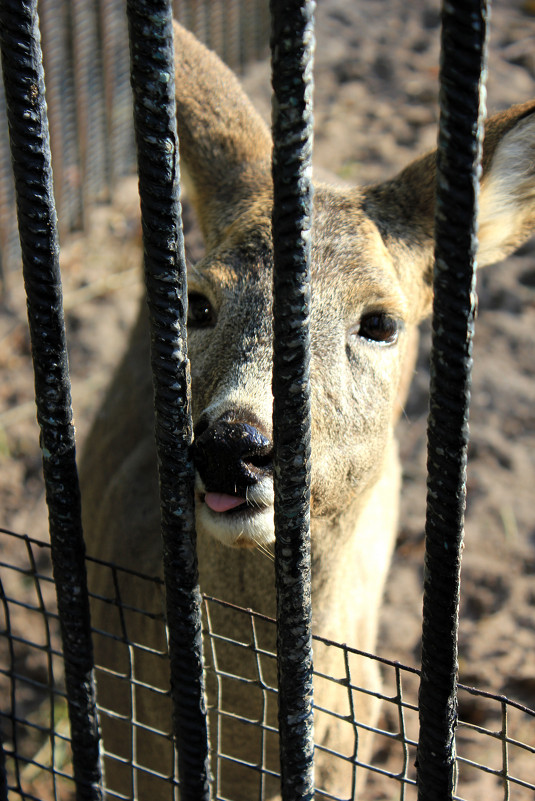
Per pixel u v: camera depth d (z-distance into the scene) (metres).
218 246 0.74
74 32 1.62
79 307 1.54
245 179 0.83
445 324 0.42
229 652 0.73
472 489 1.30
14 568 0.56
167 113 0.43
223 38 2.12
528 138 0.78
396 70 2.13
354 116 1.97
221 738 0.74
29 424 1.38
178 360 0.47
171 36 0.42
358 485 0.73
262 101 2.04
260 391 0.64
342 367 0.70
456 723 0.48
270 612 0.72
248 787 0.75
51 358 0.50
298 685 0.50
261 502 0.61
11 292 1.58
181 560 0.50
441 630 0.46
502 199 0.80
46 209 0.47
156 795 0.78
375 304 0.72
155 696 0.76
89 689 0.56
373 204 0.78
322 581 0.74
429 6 2.38
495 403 1.42
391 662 0.47
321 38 2.23
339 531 0.74
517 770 0.98
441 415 0.43
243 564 0.72
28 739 1.08
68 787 1.04
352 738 0.79
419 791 0.50
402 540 1.25
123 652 0.82
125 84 1.82
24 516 1.28
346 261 0.72
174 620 0.51
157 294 0.46
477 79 0.38
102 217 1.76
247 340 0.67
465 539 1.24
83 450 1.16
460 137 0.39
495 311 1.54
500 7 2.31
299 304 0.43
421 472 1.33
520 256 1.63
